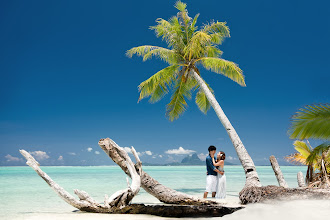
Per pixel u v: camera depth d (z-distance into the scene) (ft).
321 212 12.99
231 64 47.91
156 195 25.53
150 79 51.70
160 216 19.43
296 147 35.47
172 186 54.08
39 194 39.86
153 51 50.57
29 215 20.65
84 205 21.22
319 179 28.78
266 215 13.39
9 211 23.99
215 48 55.98
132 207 20.99
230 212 18.35
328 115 20.43
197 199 24.29
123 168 24.59
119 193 21.52
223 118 43.73
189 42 51.26
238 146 39.42
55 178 91.56
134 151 24.34
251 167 35.88
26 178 92.02
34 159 22.04
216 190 30.04
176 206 19.43
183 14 53.78
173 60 54.29
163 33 51.93
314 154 22.15
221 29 51.90
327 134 20.56
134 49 50.80
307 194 19.07
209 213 18.66
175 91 59.21
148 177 26.02
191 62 51.60
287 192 20.20
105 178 92.48
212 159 29.94
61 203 30.17
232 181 71.10
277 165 32.94
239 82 50.85
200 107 61.67
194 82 58.18
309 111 20.89
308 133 20.98
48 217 19.29
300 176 33.88
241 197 22.95
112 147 24.40
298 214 12.79
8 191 44.47
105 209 21.20
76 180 78.02
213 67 51.98
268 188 21.89
